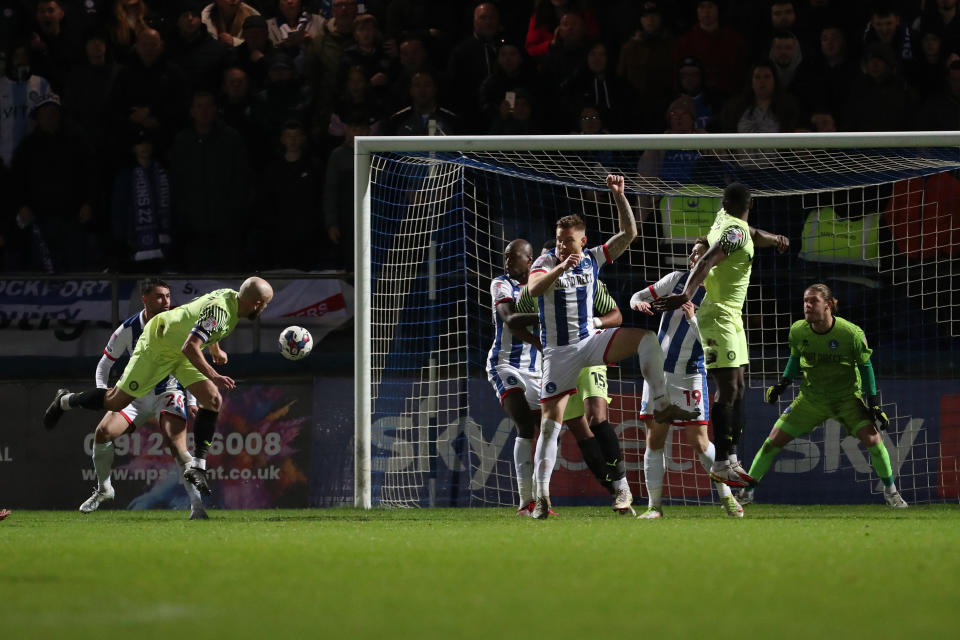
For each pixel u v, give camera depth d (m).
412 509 37.03
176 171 44.72
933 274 42.06
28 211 45.91
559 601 12.90
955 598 13.13
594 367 30.03
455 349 40.47
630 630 10.94
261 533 23.64
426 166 42.00
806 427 34.97
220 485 39.25
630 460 38.91
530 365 30.62
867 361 33.75
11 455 39.91
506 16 53.34
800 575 15.24
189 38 49.72
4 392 40.25
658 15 47.44
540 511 27.73
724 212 28.95
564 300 26.38
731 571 15.72
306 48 49.97
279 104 47.28
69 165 45.72
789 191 40.25
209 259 45.12
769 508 35.78
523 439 30.77
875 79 45.81
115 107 47.12
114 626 11.29
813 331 33.94
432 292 41.44
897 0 50.09
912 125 45.81
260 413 39.66
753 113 45.06
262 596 13.43
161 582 14.84
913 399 39.50
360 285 36.31
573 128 46.47
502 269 42.41
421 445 39.38
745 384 39.88
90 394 30.50
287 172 44.75
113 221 45.44
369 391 36.41
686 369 28.23
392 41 49.50
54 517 33.34
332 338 41.84
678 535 22.00
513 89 46.12
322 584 14.51
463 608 12.41
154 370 29.62
